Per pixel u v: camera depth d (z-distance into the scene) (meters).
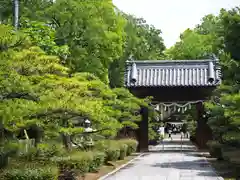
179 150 42.00
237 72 22.53
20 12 32.66
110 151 25.17
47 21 32.44
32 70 13.23
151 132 50.28
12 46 12.66
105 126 20.84
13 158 15.66
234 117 19.84
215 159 30.86
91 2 33.81
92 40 32.97
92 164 20.69
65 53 25.34
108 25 34.94
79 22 32.41
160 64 40.06
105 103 24.75
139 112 39.22
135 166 26.05
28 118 14.20
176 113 60.75
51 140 18.27
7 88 12.01
